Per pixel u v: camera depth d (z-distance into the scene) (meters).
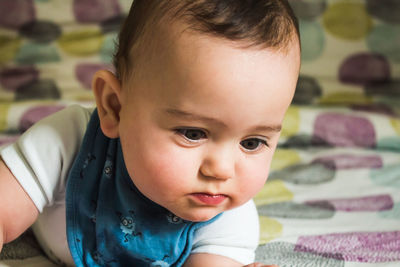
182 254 0.83
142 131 0.69
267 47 0.65
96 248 0.83
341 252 0.95
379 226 1.08
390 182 1.33
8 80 1.79
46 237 0.88
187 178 0.67
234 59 0.64
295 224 1.08
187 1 0.67
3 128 1.51
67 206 0.82
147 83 0.67
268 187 1.25
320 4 2.02
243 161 0.68
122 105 0.73
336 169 1.40
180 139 0.67
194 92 0.64
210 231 0.82
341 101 1.90
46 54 1.86
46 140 0.81
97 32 1.92
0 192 0.78
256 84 0.64
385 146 1.60
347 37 2.01
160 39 0.67
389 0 2.04
